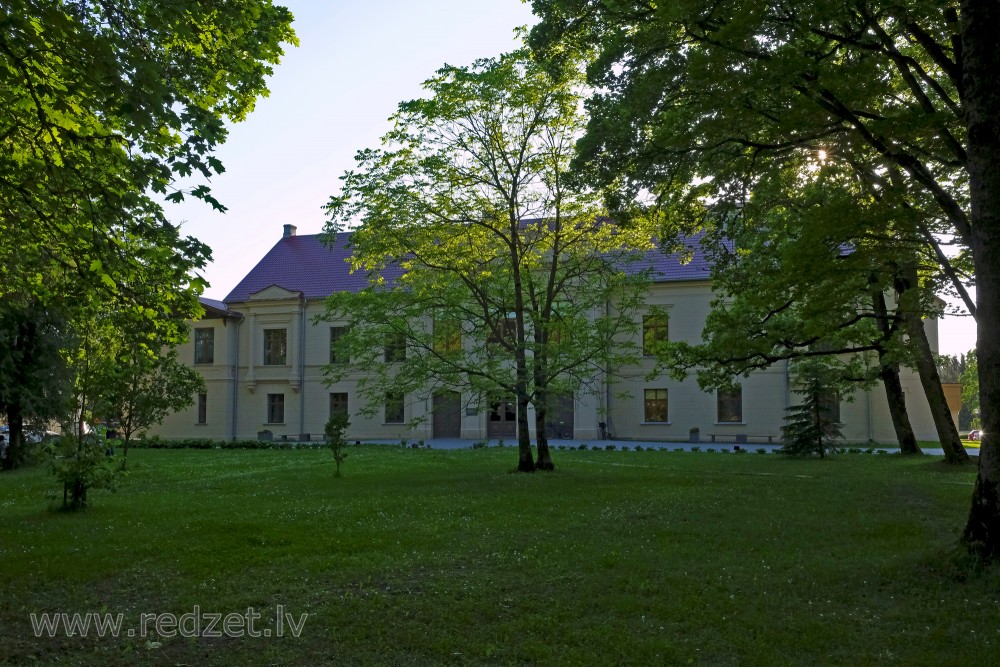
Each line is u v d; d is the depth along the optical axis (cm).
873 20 1039
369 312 2117
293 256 5019
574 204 2069
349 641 655
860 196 1261
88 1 947
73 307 1262
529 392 2116
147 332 1255
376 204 2056
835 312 1747
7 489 1892
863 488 1678
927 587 778
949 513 1288
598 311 3134
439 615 714
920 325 2347
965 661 582
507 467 2333
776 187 1589
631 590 791
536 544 1024
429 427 4522
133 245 1116
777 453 3033
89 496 1627
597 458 2823
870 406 3944
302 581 845
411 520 1244
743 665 590
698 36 1203
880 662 588
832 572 849
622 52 1405
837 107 1102
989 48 826
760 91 1117
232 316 4719
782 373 4019
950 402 4584
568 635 654
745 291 1933
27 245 1186
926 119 988
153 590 825
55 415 2853
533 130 2027
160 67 957
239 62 1152
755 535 1091
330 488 1777
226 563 930
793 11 1079
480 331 2248
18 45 861
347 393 4588
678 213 1589
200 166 953
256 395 4709
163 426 4800
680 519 1241
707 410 4131
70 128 1009
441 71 1997
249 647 650
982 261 827
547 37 1554
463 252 2186
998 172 818
